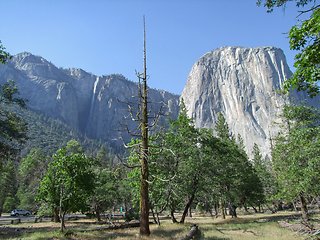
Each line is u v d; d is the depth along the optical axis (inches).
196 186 825.5
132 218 1032.8
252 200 1384.1
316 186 580.4
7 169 826.2
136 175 717.9
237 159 1294.3
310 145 580.1
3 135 695.7
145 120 510.6
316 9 251.4
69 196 576.7
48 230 695.7
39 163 1224.8
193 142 868.6
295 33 270.4
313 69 282.5
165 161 737.6
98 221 1197.1
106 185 1266.0
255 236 494.9
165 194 698.2
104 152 2181.3
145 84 526.0
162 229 624.4
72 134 7583.7
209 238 481.4
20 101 751.7
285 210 1937.7
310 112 818.8
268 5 327.0
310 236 439.2
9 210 2196.1
